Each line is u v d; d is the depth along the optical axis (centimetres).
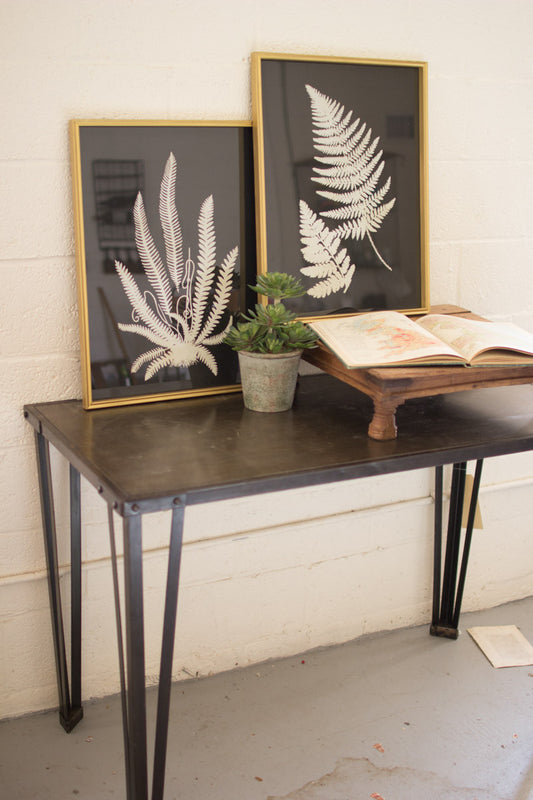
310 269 150
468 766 148
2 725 157
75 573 149
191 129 138
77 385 146
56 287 139
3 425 142
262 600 176
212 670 175
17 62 128
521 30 166
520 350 124
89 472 110
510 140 171
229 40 142
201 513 164
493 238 175
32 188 133
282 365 131
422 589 194
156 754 116
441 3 157
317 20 148
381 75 151
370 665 179
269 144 143
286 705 165
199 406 141
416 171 157
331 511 177
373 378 119
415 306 161
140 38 135
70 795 139
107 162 133
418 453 115
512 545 201
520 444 121
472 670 177
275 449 117
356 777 145
